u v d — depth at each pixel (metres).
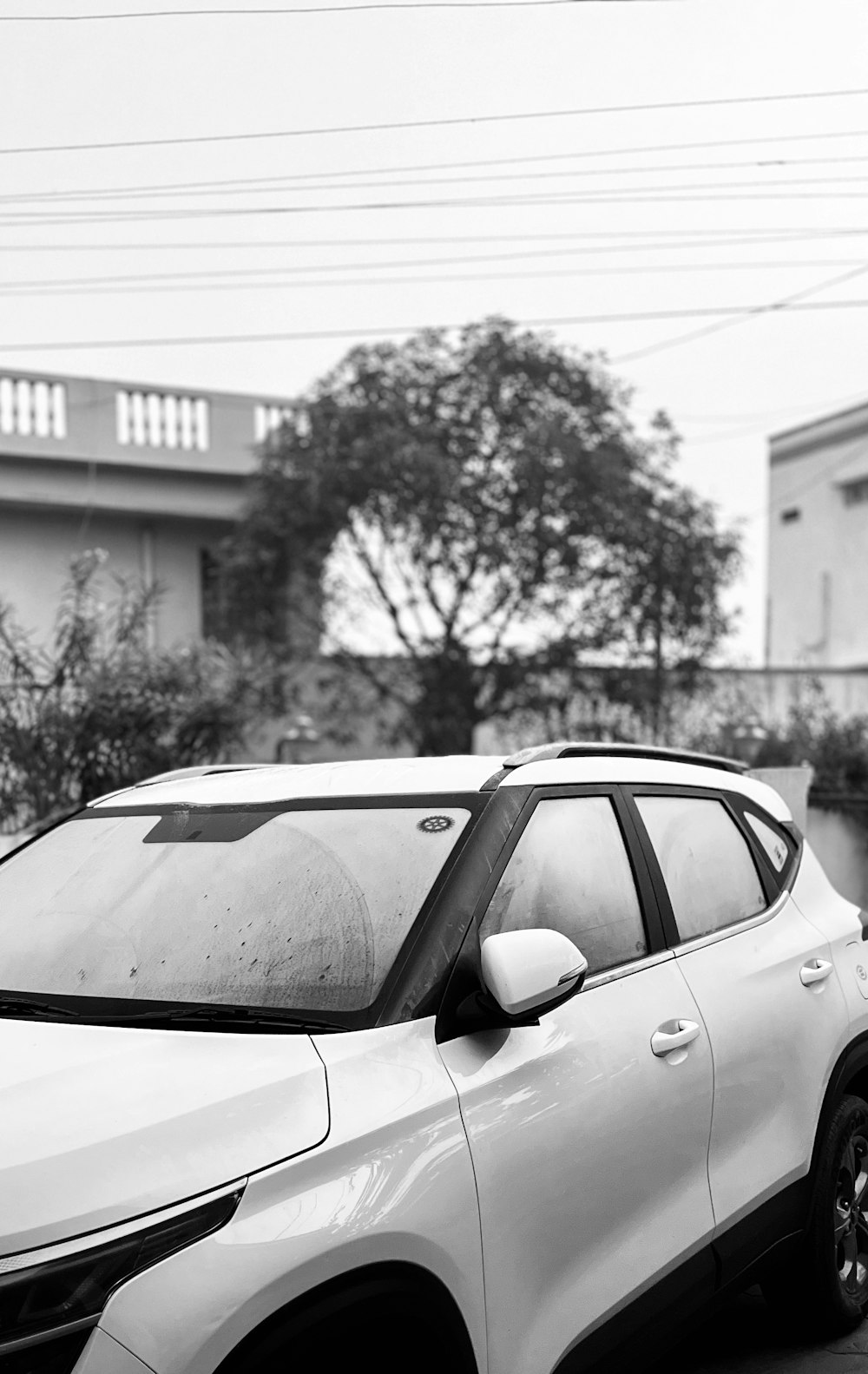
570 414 16.33
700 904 3.49
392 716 18.08
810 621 27.61
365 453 15.84
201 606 19.28
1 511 18.34
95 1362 1.81
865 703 20.75
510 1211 2.43
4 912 3.05
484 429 16.11
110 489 18.55
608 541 16.03
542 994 2.50
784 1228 3.43
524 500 15.77
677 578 16.30
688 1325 3.05
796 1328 3.77
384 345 16.67
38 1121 2.06
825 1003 3.73
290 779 3.29
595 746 3.44
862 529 26.50
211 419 18.95
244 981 2.58
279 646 17.42
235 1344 1.92
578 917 3.00
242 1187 2.02
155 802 3.34
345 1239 2.07
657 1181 2.89
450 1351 2.26
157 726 10.21
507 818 2.90
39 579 18.45
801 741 14.79
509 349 16.27
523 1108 2.53
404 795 3.01
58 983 2.72
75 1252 1.86
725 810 3.87
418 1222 2.20
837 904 4.19
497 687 16.69
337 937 2.63
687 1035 3.05
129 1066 2.26
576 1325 2.59
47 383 18.17
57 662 10.55
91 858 3.14
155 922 2.83
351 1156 2.17
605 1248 2.71
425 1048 2.44
